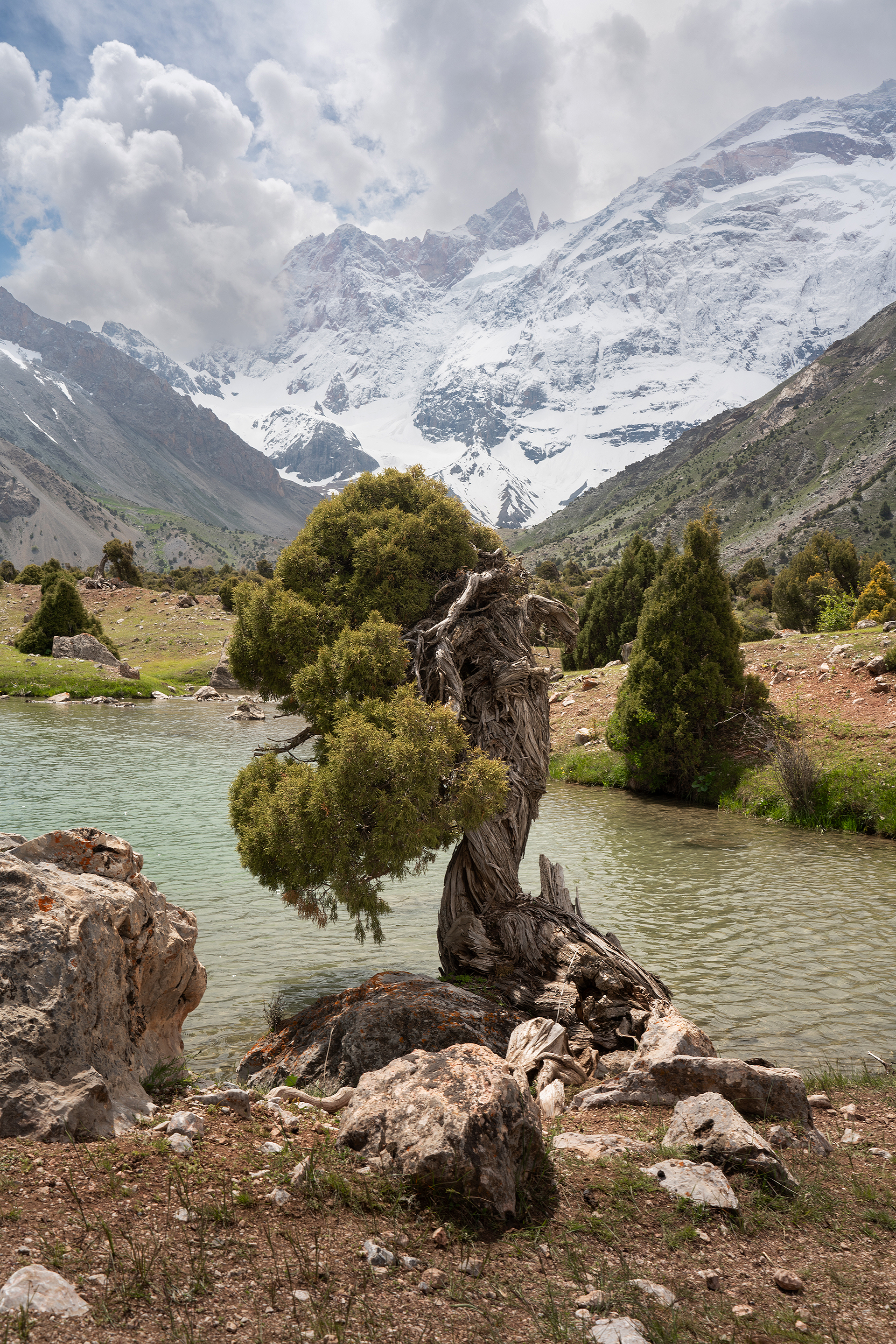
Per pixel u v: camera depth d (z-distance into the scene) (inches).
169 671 2711.6
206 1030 414.3
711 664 1152.8
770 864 788.6
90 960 250.7
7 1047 222.2
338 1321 161.3
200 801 997.8
